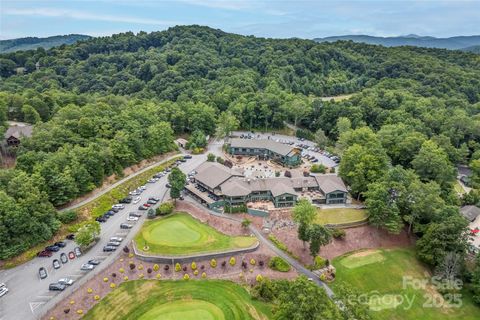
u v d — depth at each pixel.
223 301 81.44
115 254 93.12
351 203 119.12
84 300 79.25
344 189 117.88
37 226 94.69
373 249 103.25
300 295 57.78
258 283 86.25
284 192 112.31
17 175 101.62
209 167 129.38
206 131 186.50
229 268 91.00
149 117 163.12
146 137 152.50
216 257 93.12
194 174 134.25
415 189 109.00
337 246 101.38
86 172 115.81
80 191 114.88
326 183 120.31
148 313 77.69
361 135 151.88
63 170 111.38
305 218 95.56
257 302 81.62
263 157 158.75
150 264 90.75
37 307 76.31
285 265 92.06
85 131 135.50
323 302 58.03
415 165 134.50
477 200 131.50
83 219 107.19
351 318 59.53
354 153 127.62
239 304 80.81
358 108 188.75
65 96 176.00
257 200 118.38
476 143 169.75
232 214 110.88
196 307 79.56
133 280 86.19
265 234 103.31
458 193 140.75
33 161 111.69
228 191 113.56
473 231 113.25
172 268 90.06
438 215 103.75
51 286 80.81
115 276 86.31
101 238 99.56
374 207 105.38
